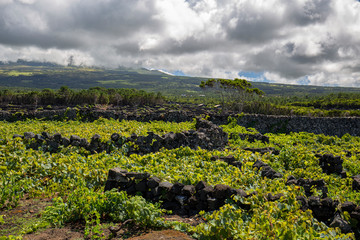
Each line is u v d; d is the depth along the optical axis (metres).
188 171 9.52
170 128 26.31
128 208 6.23
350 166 14.08
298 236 5.27
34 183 8.84
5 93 78.88
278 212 6.33
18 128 23.47
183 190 7.22
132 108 74.38
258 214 6.15
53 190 8.55
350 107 113.69
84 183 8.73
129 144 14.53
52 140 13.14
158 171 9.52
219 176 9.33
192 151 12.98
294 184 9.05
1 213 6.77
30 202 7.64
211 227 5.34
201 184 7.34
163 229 5.92
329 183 11.16
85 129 21.97
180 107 85.62
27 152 11.27
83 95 82.75
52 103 79.75
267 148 16.05
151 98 97.12
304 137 28.73
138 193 7.59
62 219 6.16
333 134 43.81
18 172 9.25
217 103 110.56
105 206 6.54
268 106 80.88
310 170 12.85
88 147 13.75
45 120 36.22
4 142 11.99
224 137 21.97
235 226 5.40
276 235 5.30
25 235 5.59
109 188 8.02
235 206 6.60
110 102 89.00
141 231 5.80
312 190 8.66
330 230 5.86
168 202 7.35
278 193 7.32
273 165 13.01
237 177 9.12
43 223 5.99
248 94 86.44
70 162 10.56
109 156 12.46
